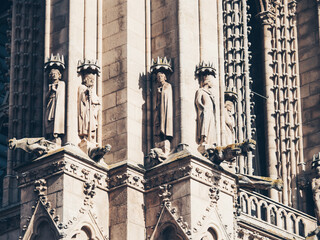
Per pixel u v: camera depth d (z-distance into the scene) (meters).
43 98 73.50
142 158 72.94
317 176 86.62
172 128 72.31
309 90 92.31
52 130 71.56
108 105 73.94
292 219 84.00
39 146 70.56
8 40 87.62
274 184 74.81
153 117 73.75
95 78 73.94
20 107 77.00
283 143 91.25
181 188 70.38
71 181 69.75
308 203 89.38
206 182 71.00
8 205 75.06
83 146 71.62
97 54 75.12
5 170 83.62
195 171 70.50
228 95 78.81
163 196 70.88
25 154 76.50
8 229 73.88
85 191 70.38
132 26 75.25
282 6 95.00
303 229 84.69
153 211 71.38
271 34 94.50
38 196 70.00
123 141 72.50
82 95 72.44
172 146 72.12
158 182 71.62
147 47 75.38
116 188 71.69
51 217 68.81
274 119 92.06
